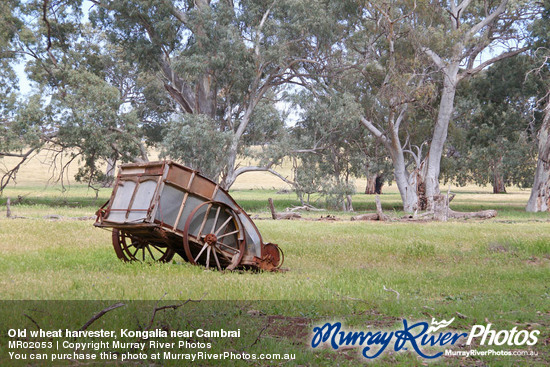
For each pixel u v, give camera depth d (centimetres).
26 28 5578
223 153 5091
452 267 1659
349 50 5209
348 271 1481
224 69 5247
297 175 5566
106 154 5088
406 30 4550
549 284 1339
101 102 4984
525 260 1847
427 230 2655
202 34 4931
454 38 4609
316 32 5066
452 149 7269
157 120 6612
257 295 1029
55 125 5022
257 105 5569
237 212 1495
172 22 5025
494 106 5922
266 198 7631
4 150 4966
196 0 5378
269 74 5647
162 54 5459
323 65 5372
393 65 4675
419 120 5716
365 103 5444
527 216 4419
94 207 4700
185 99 5684
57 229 2298
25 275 1220
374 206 6278
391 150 5406
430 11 4597
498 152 6825
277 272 1476
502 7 5019
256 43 5162
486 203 6975
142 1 4869
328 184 5472
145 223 1378
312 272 1470
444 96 5141
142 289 1017
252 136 5894
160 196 1410
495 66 5694
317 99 5559
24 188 8694
